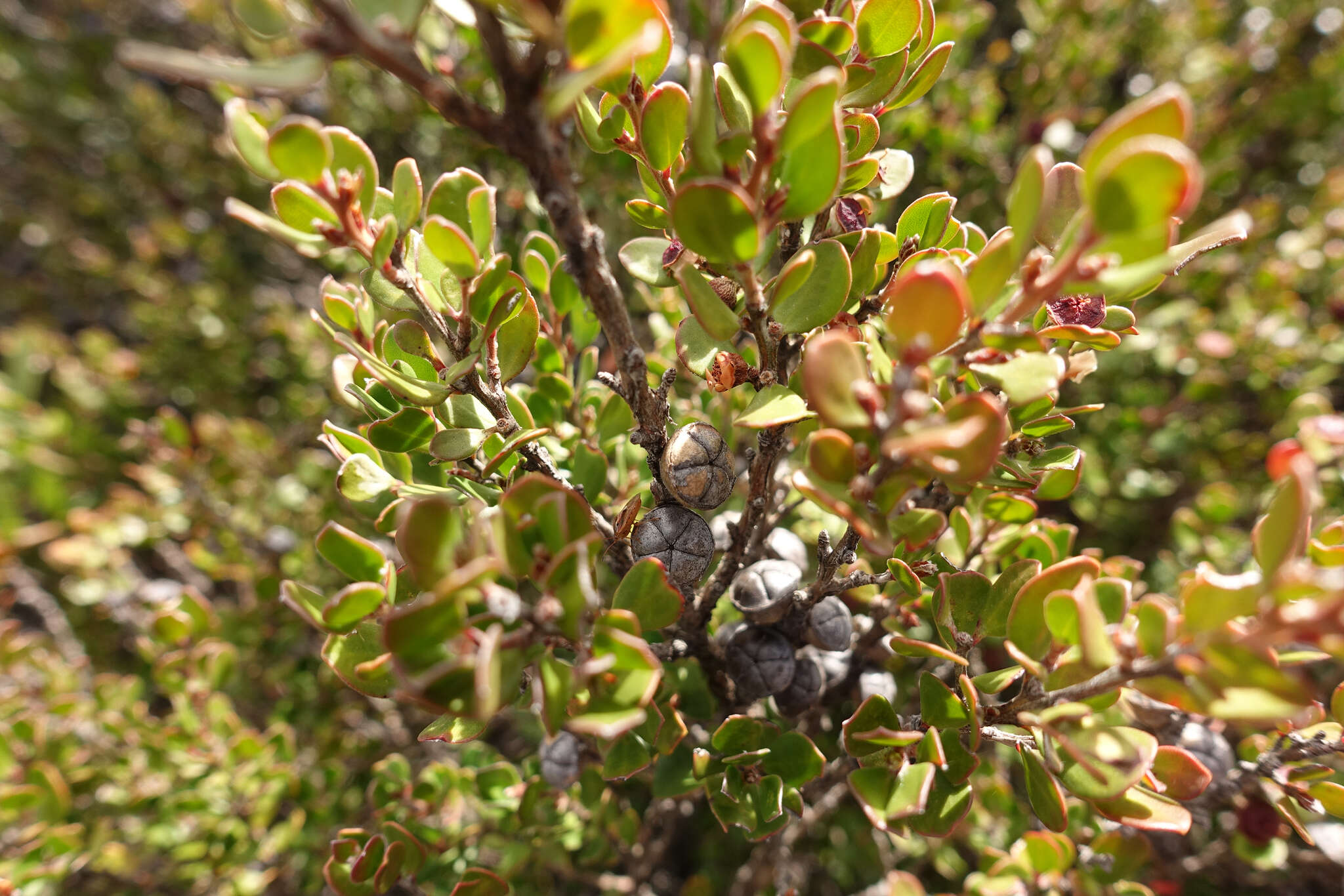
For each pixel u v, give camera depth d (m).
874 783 0.08
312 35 0.06
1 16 0.41
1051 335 0.08
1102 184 0.07
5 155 0.42
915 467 0.07
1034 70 0.21
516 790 0.12
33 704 0.18
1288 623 0.07
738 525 0.10
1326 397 0.23
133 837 0.17
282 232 0.08
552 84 0.07
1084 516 0.18
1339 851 0.13
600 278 0.07
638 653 0.07
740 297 0.09
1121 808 0.08
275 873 0.16
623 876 0.19
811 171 0.07
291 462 0.24
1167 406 0.20
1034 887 0.11
